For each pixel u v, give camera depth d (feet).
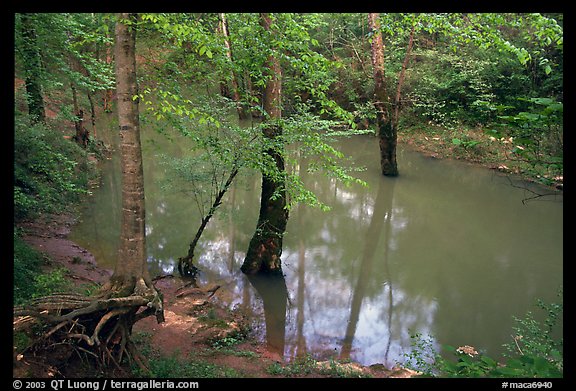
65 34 32.60
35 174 40.75
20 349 17.52
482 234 42.60
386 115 56.44
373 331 27.76
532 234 42.55
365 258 37.93
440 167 62.54
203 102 29.89
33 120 43.88
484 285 33.09
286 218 33.09
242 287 32.19
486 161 61.11
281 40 22.31
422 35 72.28
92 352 18.89
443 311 29.81
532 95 63.67
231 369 21.27
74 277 28.37
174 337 24.20
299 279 34.09
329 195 53.42
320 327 28.22
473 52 67.26
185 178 33.42
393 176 58.44
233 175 31.40
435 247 39.96
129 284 19.26
